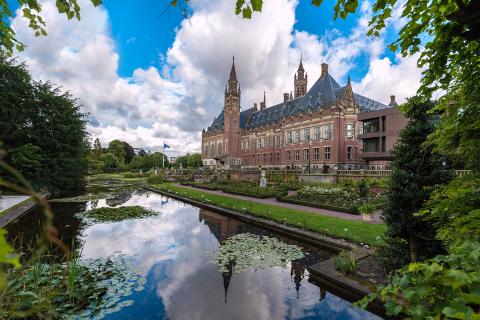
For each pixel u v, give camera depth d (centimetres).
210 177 3972
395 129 2762
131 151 9638
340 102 3400
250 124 6122
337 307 505
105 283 571
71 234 989
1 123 1775
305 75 5728
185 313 483
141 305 504
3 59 1822
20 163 1841
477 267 162
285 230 975
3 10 328
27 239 879
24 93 1970
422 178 502
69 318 440
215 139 6725
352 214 1243
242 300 529
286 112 4912
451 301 153
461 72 322
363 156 3078
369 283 527
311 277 618
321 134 3594
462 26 255
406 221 517
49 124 2166
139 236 980
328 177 2578
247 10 277
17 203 1379
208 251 808
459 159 368
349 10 290
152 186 3027
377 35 325
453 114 335
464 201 321
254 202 1652
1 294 362
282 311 494
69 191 2509
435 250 498
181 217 1339
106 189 2888
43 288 475
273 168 4788
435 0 276
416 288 181
